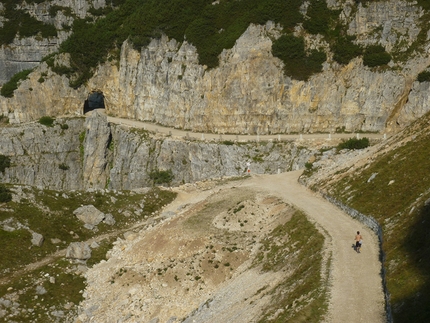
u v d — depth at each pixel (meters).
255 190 75.06
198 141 106.69
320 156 92.00
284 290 45.28
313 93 105.19
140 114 123.75
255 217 64.88
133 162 111.62
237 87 107.94
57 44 160.62
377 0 104.62
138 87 123.31
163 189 85.94
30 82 129.88
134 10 131.88
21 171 119.81
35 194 75.50
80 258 65.56
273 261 53.88
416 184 53.47
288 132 106.38
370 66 102.81
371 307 37.97
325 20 107.38
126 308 55.44
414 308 34.66
